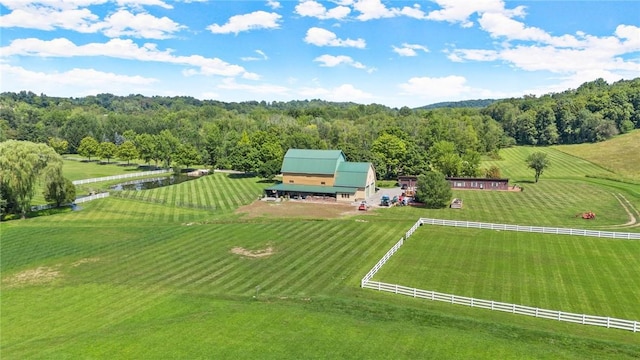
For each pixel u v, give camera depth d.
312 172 103.56
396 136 143.12
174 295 47.16
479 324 38.22
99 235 70.62
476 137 169.25
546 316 40.69
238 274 53.38
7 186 81.62
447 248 61.56
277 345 33.66
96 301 46.44
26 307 45.44
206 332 36.25
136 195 107.62
